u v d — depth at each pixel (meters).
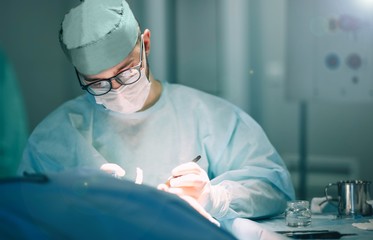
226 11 3.00
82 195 0.91
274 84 3.14
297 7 2.84
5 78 2.62
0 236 0.80
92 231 0.83
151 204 0.92
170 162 1.85
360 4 2.79
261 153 1.89
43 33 3.12
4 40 3.09
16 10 3.09
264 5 3.04
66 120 1.90
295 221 1.64
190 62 3.02
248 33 3.04
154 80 1.98
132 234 0.85
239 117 1.95
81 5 1.72
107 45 1.63
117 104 1.74
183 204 0.96
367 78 2.81
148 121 1.89
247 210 1.73
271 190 1.83
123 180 0.99
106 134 1.88
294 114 3.24
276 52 3.09
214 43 3.02
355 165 3.37
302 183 3.25
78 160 1.81
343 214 1.82
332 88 2.84
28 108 3.14
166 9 2.96
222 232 0.93
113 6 1.70
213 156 1.90
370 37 2.80
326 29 2.83
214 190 1.65
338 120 3.36
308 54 2.85
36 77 3.13
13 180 0.94
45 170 1.83
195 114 1.93
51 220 0.84
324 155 3.38
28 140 1.89
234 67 3.04
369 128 3.35
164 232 0.87
